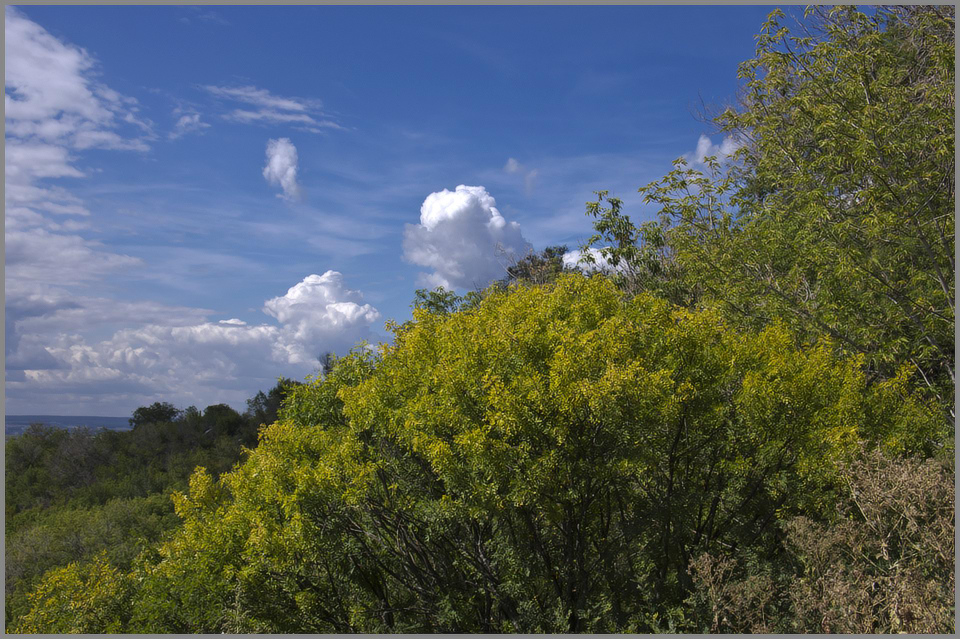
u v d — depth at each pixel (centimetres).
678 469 770
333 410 988
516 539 768
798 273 1048
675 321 752
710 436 748
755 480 743
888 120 963
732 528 740
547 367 686
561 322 741
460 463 672
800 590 577
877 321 997
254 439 4200
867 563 591
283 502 741
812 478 682
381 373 859
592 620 665
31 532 2467
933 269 992
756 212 1165
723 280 1138
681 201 1173
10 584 2086
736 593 585
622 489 770
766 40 1087
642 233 1245
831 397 716
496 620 784
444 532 783
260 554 747
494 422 631
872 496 572
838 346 998
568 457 664
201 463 3956
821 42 1048
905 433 746
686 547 780
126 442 4181
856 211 1016
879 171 921
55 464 3853
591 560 761
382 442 817
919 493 549
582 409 625
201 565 813
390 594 944
